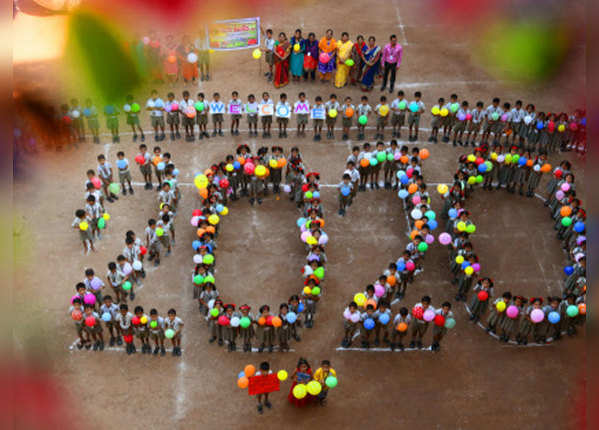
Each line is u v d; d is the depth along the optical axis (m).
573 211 18.72
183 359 15.59
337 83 25.38
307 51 24.97
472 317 16.89
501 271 18.39
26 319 16.39
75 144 22.12
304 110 21.92
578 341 16.53
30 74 24.86
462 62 27.41
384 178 21.44
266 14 29.64
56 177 20.88
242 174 19.95
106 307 15.17
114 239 18.78
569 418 14.59
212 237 18.05
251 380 13.73
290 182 19.98
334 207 20.20
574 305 15.87
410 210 20.05
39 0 28.52
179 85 25.17
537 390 15.24
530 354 16.14
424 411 14.59
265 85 25.31
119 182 20.72
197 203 20.09
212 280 16.09
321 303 17.14
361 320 15.52
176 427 14.02
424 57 27.55
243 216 19.73
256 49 25.02
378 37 28.47
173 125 22.75
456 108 21.66
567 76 26.92
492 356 16.03
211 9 29.67
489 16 30.50
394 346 15.98
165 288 17.39
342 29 28.83
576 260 17.48
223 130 23.19
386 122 22.58
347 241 19.06
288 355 15.77
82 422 14.02
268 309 15.05
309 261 16.78
